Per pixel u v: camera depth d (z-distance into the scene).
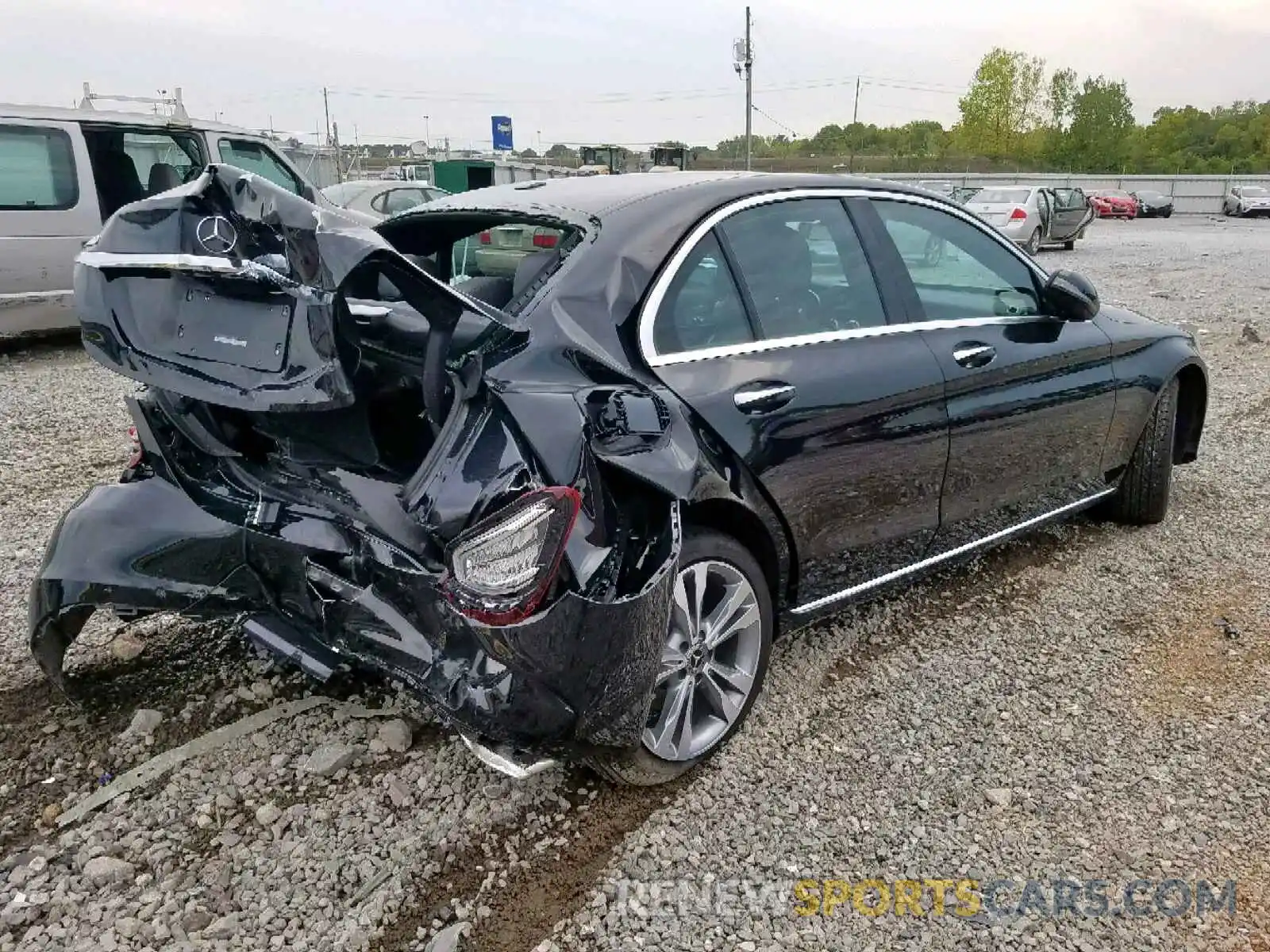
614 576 2.38
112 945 2.30
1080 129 74.44
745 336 3.02
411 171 25.23
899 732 3.18
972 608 4.04
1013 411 3.77
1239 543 4.74
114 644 3.50
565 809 2.78
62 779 2.86
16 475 5.46
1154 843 2.69
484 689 2.34
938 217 3.73
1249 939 2.38
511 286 2.91
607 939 2.35
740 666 3.04
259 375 2.39
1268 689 3.46
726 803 2.83
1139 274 16.80
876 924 2.42
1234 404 7.46
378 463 2.62
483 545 2.26
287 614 2.75
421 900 2.46
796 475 3.01
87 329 2.59
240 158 9.99
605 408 2.50
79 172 8.84
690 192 3.11
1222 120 93.19
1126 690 3.45
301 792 2.83
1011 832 2.73
